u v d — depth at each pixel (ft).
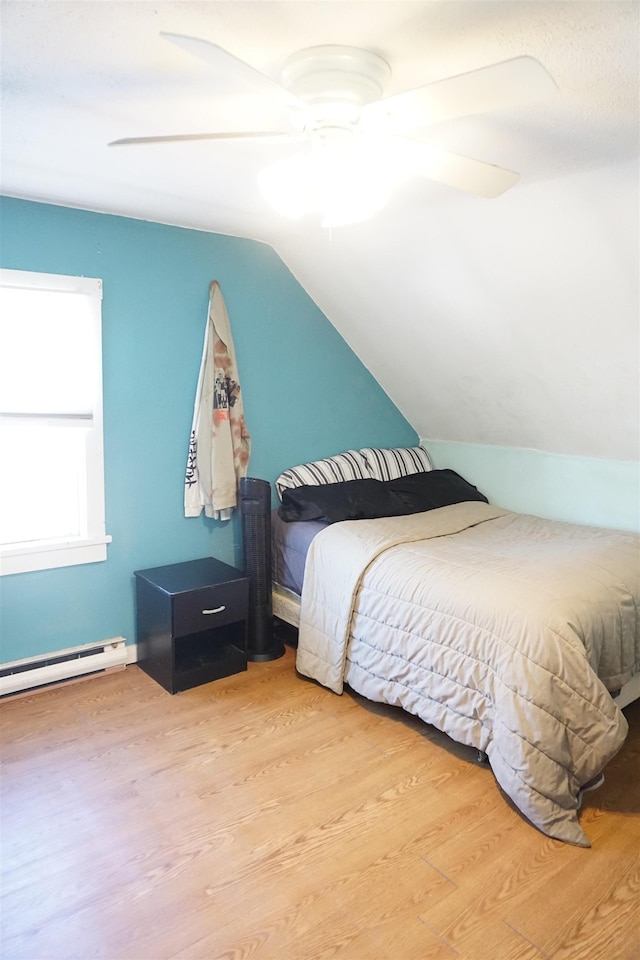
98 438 9.67
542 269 8.58
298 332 11.91
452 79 4.12
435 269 9.62
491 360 10.83
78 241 9.18
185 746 8.10
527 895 5.85
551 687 6.75
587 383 10.03
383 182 5.98
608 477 11.17
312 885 5.95
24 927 5.47
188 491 10.61
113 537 10.03
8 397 8.97
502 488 12.81
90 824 6.70
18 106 5.86
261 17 4.42
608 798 7.21
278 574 11.13
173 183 8.00
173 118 6.12
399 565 8.85
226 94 5.59
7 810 6.88
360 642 9.03
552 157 6.59
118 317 9.68
